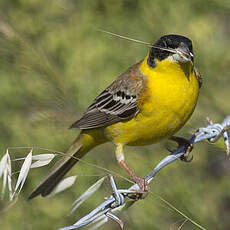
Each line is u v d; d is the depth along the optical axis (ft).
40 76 24.21
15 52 22.85
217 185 41.29
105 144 33.42
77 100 34.01
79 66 38.63
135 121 24.82
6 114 34.53
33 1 39.19
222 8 40.04
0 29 22.44
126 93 24.91
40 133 34.30
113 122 25.59
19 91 32.86
